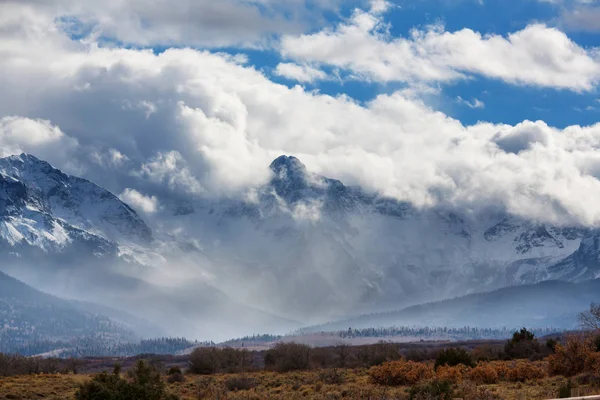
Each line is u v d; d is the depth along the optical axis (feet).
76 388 282.56
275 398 238.68
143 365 198.39
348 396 236.22
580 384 235.61
